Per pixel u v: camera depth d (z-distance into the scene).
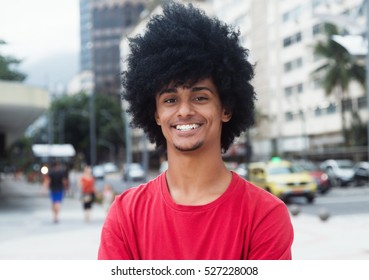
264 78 53.00
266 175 19.67
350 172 28.41
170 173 1.92
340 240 9.93
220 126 1.95
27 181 46.53
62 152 57.12
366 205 18.47
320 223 12.90
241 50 2.02
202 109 1.86
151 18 2.05
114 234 1.91
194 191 1.87
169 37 1.92
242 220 1.80
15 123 26.89
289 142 49.78
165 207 1.84
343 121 36.69
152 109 2.05
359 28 15.84
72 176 54.97
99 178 52.16
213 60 1.89
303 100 47.03
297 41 47.09
